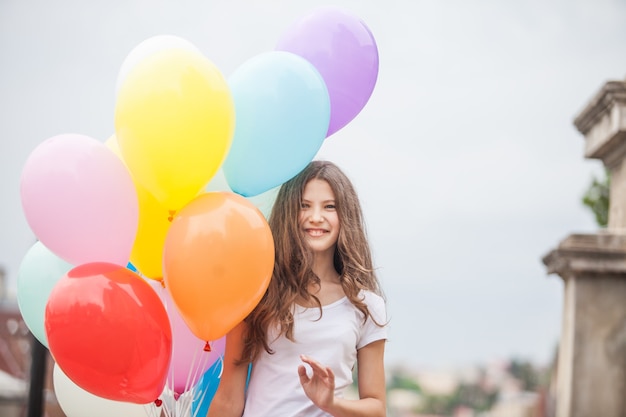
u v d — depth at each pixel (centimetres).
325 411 234
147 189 237
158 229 242
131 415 256
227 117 228
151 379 228
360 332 247
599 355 390
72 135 232
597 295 393
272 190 260
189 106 222
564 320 408
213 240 220
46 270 258
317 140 242
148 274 248
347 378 242
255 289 226
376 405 239
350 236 248
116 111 230
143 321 223
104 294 221
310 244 245
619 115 391
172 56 227
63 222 224
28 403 448
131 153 228
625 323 391
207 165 229
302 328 241
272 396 238
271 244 228
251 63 244
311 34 257
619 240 391
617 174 417
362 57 257
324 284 249
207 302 222
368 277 252
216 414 241
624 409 388
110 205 226
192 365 244
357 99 259
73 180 223
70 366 223
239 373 243
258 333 240
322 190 247
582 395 389
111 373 223
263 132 237
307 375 232
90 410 257
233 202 227
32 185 225
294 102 237
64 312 221
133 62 232
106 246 229
